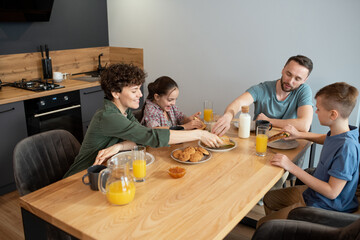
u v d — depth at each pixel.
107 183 1.26
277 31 2.93
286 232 1.25
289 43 2.90
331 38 2.69
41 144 1.79
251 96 2.37
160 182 1.44
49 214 1.19
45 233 1.27
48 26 3.56
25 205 1.29
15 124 2.85
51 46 3.64
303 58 2.11
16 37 3.31
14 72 3.36
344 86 1.52
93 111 3.55
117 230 1.10
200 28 3.38
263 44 3.04
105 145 1.78
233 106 2.24
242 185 1.41
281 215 1.63
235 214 1.19
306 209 1.41
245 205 1.25
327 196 1.50
